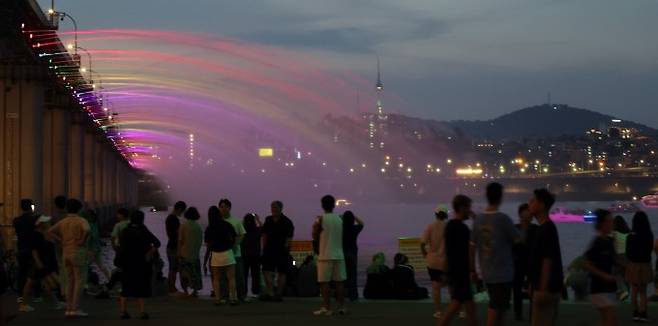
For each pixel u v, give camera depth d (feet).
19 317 60.85
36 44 180.55
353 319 59.36
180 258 75.56
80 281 60.85
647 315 59.41
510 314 63.31
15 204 187.83
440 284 57.88
